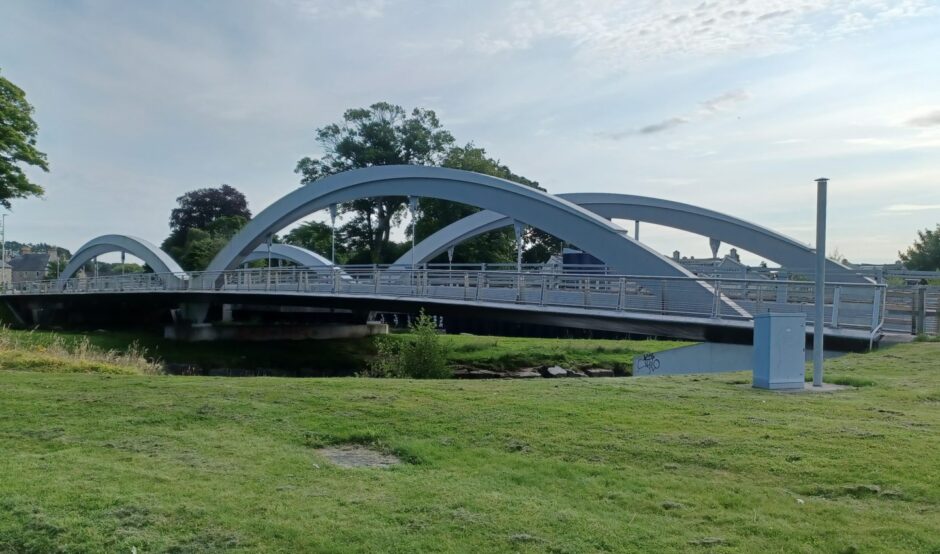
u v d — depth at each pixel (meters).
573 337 43.69
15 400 9.20
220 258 43.81
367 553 4.33
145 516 4.92
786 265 31.14
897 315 19.56
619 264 23.48
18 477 5.78
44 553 4.52
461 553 4.30
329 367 35.62
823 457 6.09
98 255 62.69
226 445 6.89
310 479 5.77
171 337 42.78
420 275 28.47
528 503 5.11
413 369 21.77
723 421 7.52
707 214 33.88
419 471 6.02
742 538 4.49
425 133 65.75
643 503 5.11
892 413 7.89
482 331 47.06
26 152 34.53
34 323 55.41
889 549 4.29
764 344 9.90
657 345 36.44
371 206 64.94
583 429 7.25
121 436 7.29
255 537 4.57
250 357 37.25
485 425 7.50
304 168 66.62
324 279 40.12
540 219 26.31
